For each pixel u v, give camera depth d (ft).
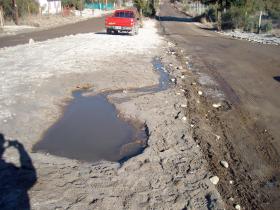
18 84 35.17
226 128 26.86
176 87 37.76
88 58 50.19
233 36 97.40
